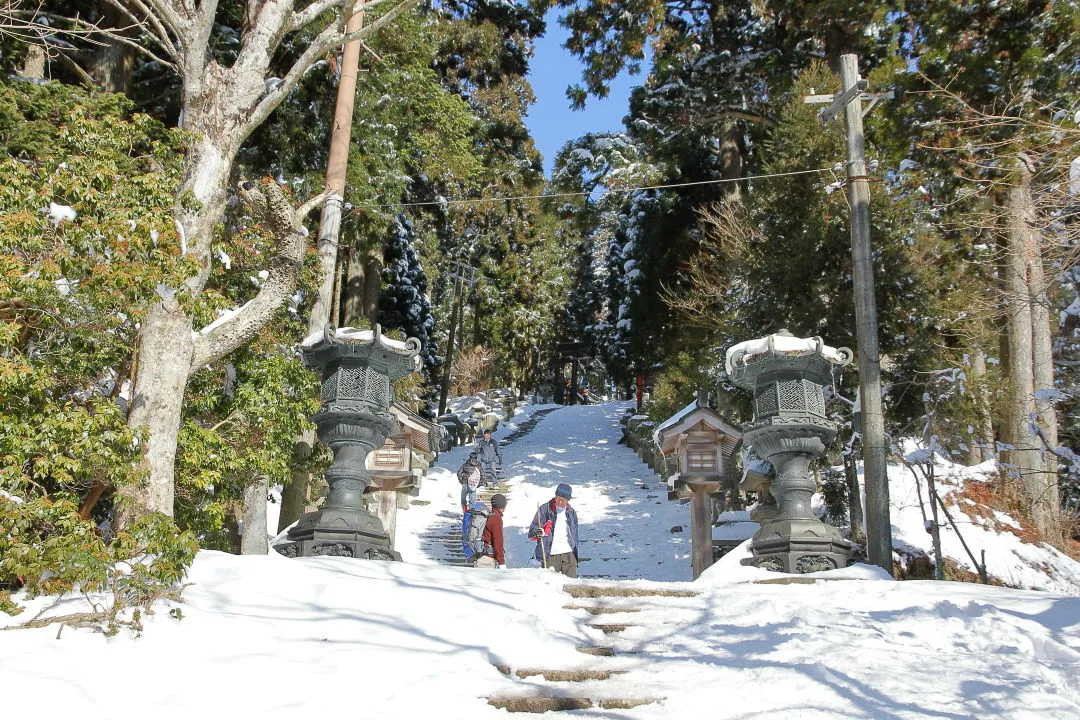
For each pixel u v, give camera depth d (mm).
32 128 9617
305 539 8438
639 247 25688
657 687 4559
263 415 9609
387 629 5293
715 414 10805
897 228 15383
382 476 12469
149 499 6473
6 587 5648
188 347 7090
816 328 15539
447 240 35250
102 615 4801
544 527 10250
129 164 7773
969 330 15273
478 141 28375
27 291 6031
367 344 8812
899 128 14930
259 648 4773
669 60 23203
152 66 15539
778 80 21625
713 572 8828
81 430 5789
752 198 17828
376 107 18250
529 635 5465
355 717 3984
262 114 7852
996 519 12938
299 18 8242
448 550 17406
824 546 8672
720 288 20156
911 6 16188
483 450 14375
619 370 31703
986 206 13898
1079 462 12672
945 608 5930
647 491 22453
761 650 5234
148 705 3971
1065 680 4562
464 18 25750
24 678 3943
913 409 14961
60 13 14570
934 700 4184
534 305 42000
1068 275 10828
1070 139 9602
